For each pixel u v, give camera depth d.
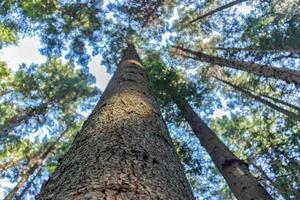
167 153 3.22
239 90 15.70
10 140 17.62
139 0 19.36
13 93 18.19
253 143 15.45
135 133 3.30
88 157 2.66
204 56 15.95
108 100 4.62
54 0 18.11
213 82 18.25
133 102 4.44
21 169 17.80
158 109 4.90
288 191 12.78
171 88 14.57
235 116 17.06
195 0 19.44
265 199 7.22
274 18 14.73
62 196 2.04
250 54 15.62
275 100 13.98
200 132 11.86
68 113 19.33
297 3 14.45
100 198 1.89
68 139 19.33
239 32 17.00
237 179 8.12
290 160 13.71
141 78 6.98
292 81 10.57
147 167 2.58
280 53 15.52
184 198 2.44
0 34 12.55
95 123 3.63
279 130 15.12
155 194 2.17
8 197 14.27
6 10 16.23
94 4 19.02
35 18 17.09
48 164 18.28
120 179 2.20
